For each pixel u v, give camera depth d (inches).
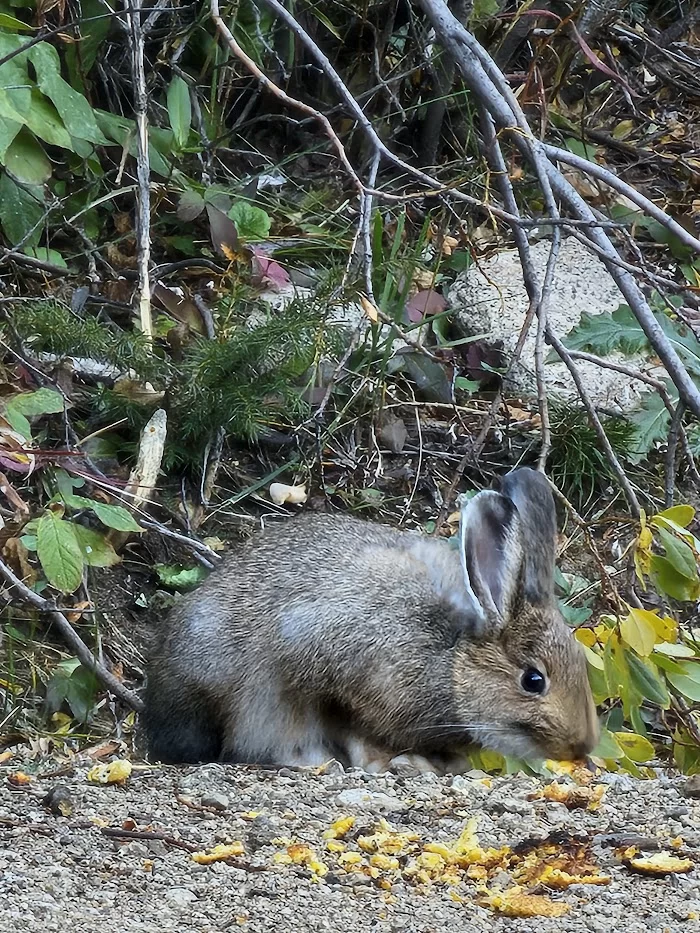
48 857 263.9
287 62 630.5
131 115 603.2
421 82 633.0
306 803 299.6
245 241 571.5
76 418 498.6
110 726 422.6
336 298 476.4
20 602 442.0
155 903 246.8
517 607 360.2
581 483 535.2
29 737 410.9
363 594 354.3
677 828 283.0
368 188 380.8
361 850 275.1
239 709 349.7
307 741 354.0
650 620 364.8
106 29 560.7
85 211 536.4
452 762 369.7
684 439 457.4
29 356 499.8
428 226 545.6
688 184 680.4
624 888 257.0
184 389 491.5
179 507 492.4
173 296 530.3
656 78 729.0
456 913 246.8
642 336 518.6
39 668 430.0
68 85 527.2
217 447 501.0
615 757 364.2
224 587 359.3
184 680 354.3
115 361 495.8
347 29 632.4
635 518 423.8
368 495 514.0
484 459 538.6
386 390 541.6
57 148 565.9
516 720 358.9
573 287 596.1
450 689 355.6
